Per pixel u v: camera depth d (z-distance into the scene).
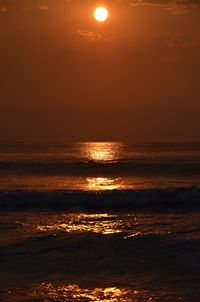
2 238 22.30
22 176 61.00
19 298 14.86
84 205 34.41
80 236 22.28
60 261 18.72
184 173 63.28
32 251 20.03
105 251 19.88
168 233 22.70
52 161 79.31
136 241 21.06
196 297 14.79
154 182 53.91
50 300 14.66
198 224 25.73
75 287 15.86
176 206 33.59
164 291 15.34
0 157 94.75
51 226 25.52
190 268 17.55
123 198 35.09
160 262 18.30
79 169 68.44
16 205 34.31
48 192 35.97
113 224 26.03
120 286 15.91
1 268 17.97
